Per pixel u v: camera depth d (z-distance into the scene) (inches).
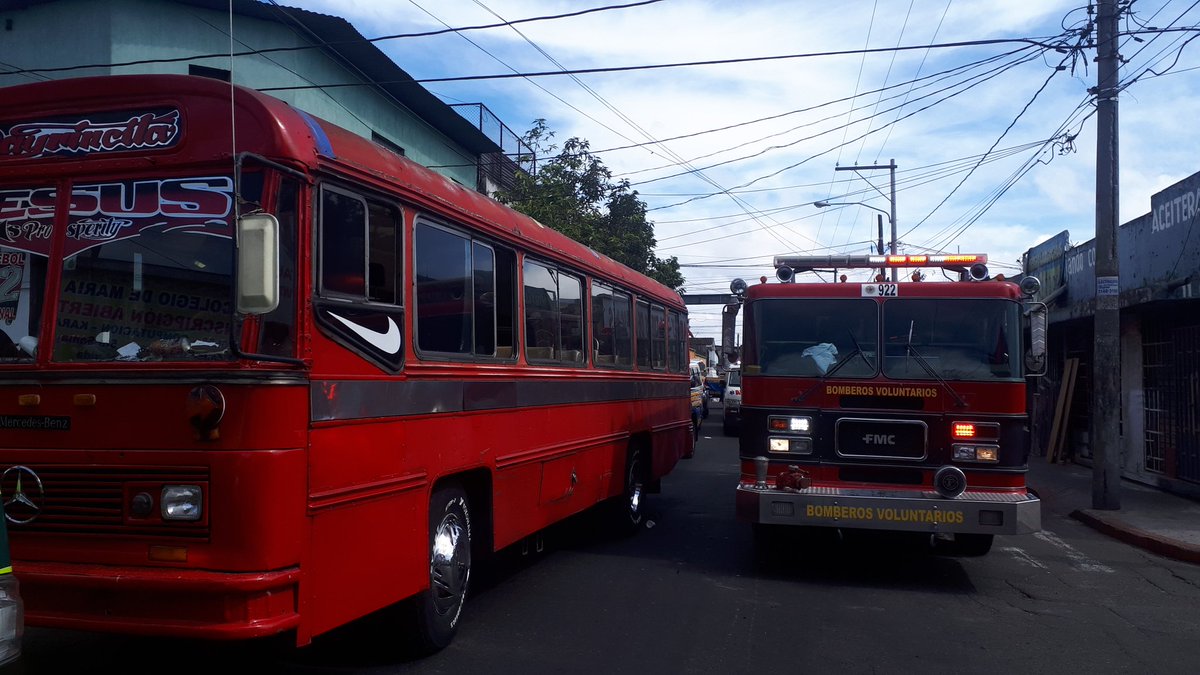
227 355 171.2
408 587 216.8
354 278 199.5
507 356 286.2
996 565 371.2
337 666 225.9
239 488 167.9
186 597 168.1
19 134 189.3
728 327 388.5
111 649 235.3
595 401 370.6
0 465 180.9
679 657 238.1
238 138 178.5
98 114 185.8
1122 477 647.1
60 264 184.1
